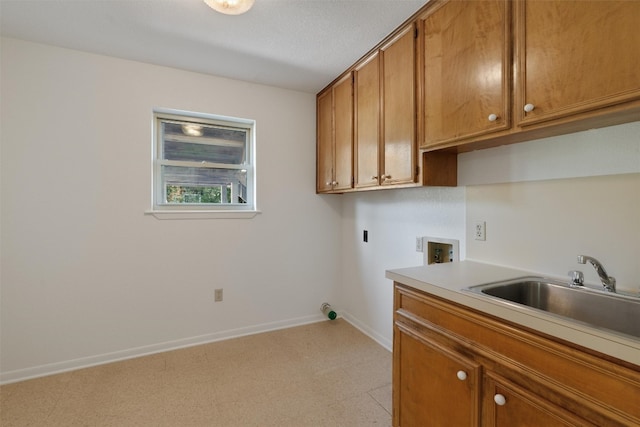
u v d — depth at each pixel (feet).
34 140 6.57
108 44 6.58
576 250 4.25
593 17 3.06
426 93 5.18
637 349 2.29
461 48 4.52
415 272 4.90
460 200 6.02
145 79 7.50
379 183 6.39
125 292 7.44
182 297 8.05
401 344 4.72
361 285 9.25
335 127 8.27
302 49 6.70
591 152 4.03
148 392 6.06
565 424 2.74
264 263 9.05
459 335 3.83
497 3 4.00
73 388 6.19
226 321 8.59
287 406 5.65
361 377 6.63
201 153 8.59
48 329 6.75
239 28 5.90
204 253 8.29
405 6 5.20
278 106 9.09
